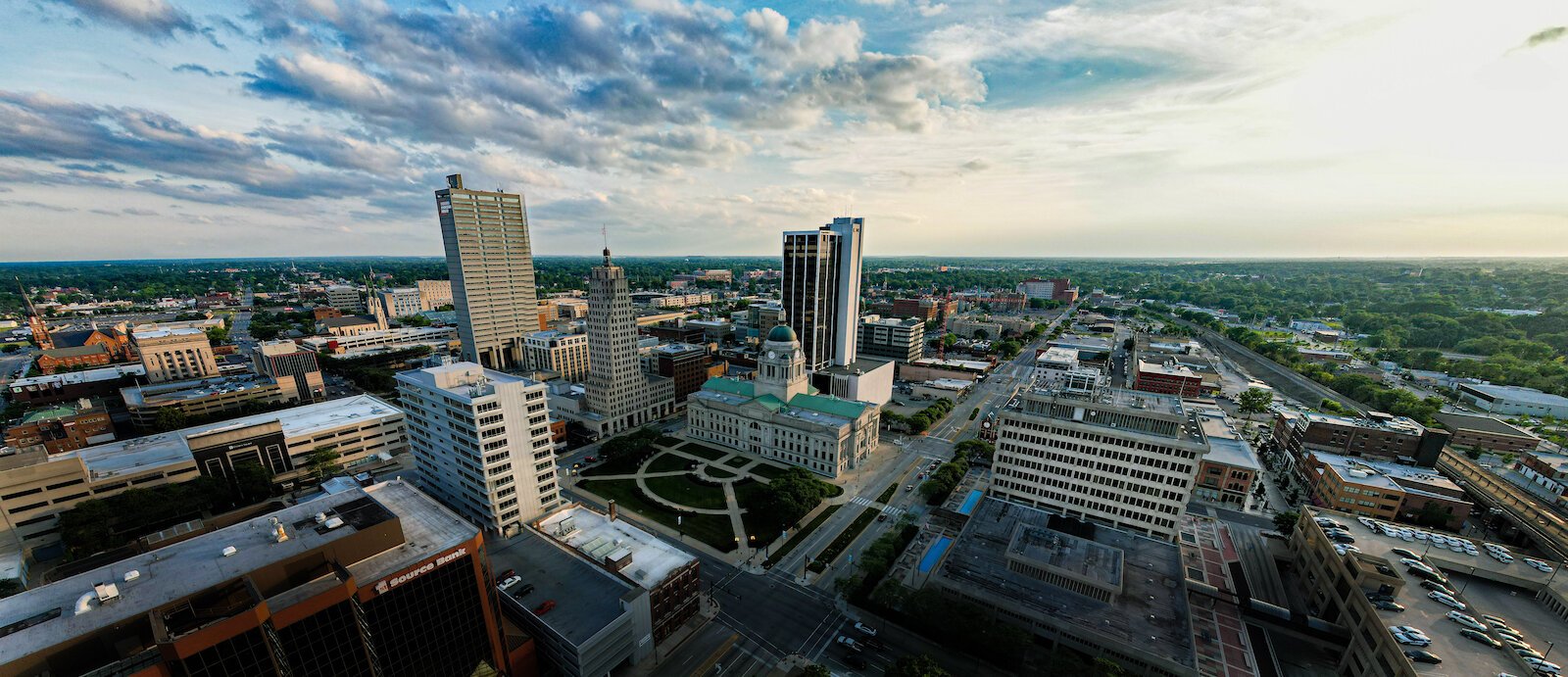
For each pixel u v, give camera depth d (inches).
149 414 7504.9
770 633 4097.0
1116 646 3506.4
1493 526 5477.4
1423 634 3408.0
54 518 4842.5
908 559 4953.3
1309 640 4003.4
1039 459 5393.7
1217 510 6112.2
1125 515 5103.3
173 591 2379.4
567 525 4635.8
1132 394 5674.2
